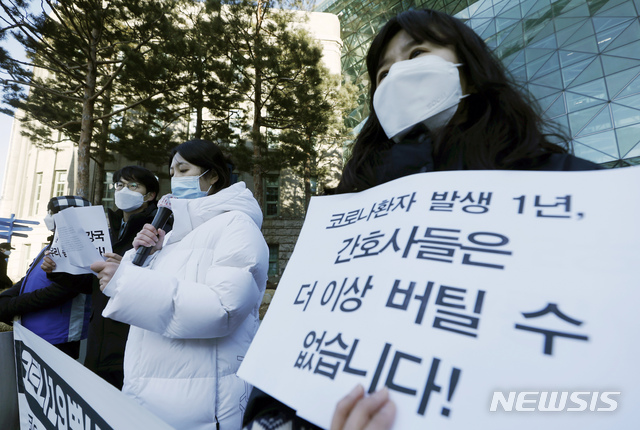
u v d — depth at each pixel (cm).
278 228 1666
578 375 35
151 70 1051
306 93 1222
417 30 78
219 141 1344
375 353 46
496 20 1644
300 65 1191
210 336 106
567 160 57
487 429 36
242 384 115
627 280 39
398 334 46
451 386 39
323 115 1260
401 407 40
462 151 66
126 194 206
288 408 57
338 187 92
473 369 39
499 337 40
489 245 48
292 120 1329
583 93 1255
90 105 1065
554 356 37
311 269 67
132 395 108
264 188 1727
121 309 101
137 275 104
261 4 1223
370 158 88
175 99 1200
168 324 104
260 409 62
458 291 46
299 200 1717
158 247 136
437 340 43
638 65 1160
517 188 53
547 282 42
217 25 1080
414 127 75
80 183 1030
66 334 207
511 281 44
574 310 39
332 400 46
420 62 75
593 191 47
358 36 2206
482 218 51
